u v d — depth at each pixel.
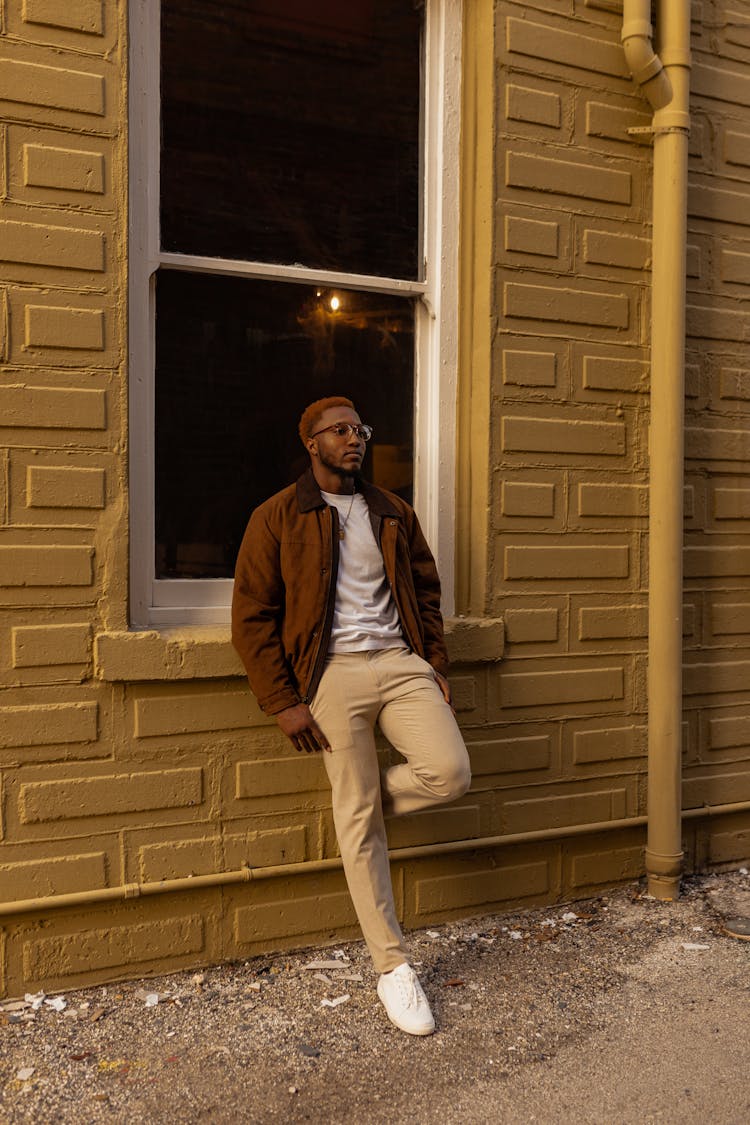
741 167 4.48
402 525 3.43
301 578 3.20
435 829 3.85
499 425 3.95
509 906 4.02
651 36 4.02
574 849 4.16
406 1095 2.72
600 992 3.33
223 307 3.62
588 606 4.16
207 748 3.46
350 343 3.86
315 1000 3.26
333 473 3.28
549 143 4.02
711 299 4.42
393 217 3.92
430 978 3.43
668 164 4.11
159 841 3.39
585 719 4.16
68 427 3.21
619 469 4.21
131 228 3.40
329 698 3.18
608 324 4.16
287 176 3.72
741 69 4.46
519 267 3.97
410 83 3.95
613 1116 2.63
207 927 3.48
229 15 3.60
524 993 3.32
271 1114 2.63
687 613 4.41
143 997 3.26
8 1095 2.70
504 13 3.90
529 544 4.02
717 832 4.52
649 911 4.04
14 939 3.19
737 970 3.50
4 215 3.11
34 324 3.15
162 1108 2.65
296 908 3.62
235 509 3.67
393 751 3.79
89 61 3.21
